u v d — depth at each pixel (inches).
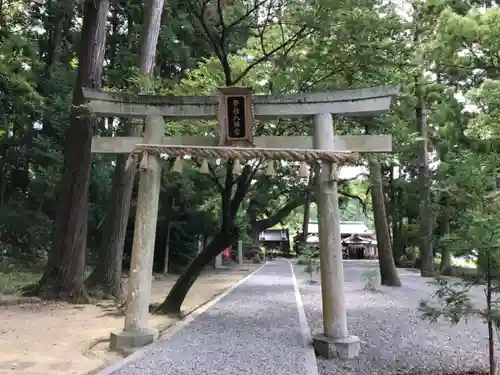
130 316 276.5
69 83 826.2
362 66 364.2
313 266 876.6
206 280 775.1
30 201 832.9
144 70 480.1
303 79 379.2
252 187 581.6
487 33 484.7
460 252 213.0
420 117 804.0
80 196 494.0
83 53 497.4
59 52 906.1
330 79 378.6
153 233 281.1
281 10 351.9
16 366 228.4
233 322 355.3
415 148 757.3
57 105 781.9
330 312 265.3
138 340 268.5
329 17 332.5
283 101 278.7
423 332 335.6
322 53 362.9
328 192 267.1
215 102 288.8
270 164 264.5
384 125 448.1
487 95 421.4
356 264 1357.0
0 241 748.6
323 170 267.3
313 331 327.3
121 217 530.6
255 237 1425.9
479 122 421.7
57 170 794.2
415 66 432.5
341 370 234.5
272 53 368.8
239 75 381.1
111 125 726.5
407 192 1098.1
